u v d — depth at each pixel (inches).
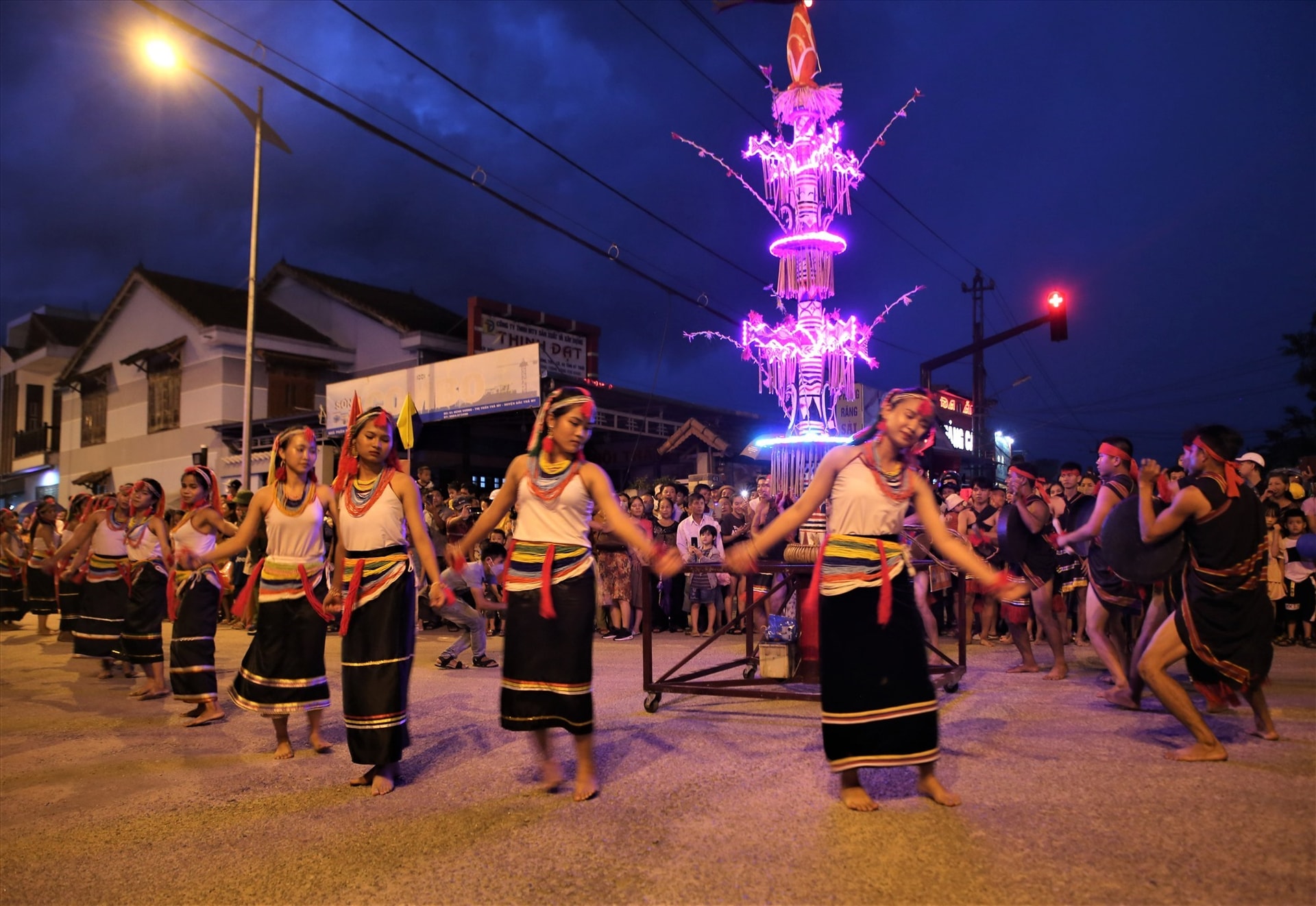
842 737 142.6
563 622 155.2
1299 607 360.2
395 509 174.9
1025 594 139.0
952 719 209.9
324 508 200.1
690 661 324.5
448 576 321.7
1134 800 144.6
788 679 241.9
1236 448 173.0
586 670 156.3
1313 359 1096.8
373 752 165.6
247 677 194.5
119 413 1210.6
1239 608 169.9
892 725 141.6
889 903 109.0
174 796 168.7
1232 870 115.8
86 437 1282.0
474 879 121.2
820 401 294.2
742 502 461.4
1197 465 177.0
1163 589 210.2
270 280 1162.6
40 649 423.8
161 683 284.0
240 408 1030.4
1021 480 273.3
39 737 226.7
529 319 893.2
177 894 121.3
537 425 160.6
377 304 1075.9
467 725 222.5
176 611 238.2
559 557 156.6
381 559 172.1
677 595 460.8
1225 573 168.9
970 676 275.3
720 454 771.4
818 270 297.9
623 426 816.9
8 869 133.1
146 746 212.8
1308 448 1130.0
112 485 1205.1
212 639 241.9
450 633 452.8
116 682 315.6
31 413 1572.3
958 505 412.2
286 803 161.0
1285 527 368.5
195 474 241.0
